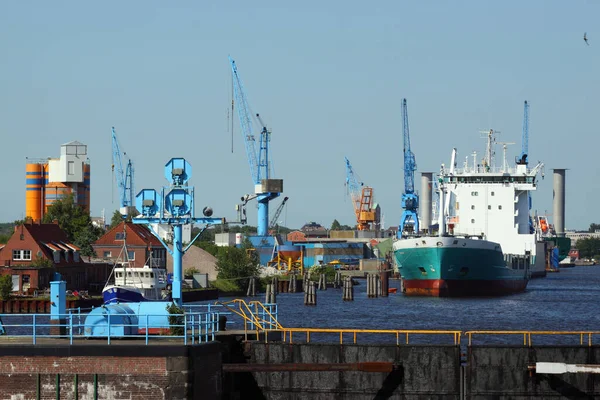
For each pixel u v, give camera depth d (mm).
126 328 106750
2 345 93750
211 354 97875
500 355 107625
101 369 93188
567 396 106750
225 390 106188
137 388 93000
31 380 93500
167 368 92938
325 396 108500
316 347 109312
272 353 110062
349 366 104562
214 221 178250
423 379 107750
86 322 105625
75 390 93125
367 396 107938
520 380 107438
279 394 109312
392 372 107812
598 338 190625
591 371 104188
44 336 107562
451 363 107688
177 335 105375
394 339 181250
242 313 125750
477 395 107438
